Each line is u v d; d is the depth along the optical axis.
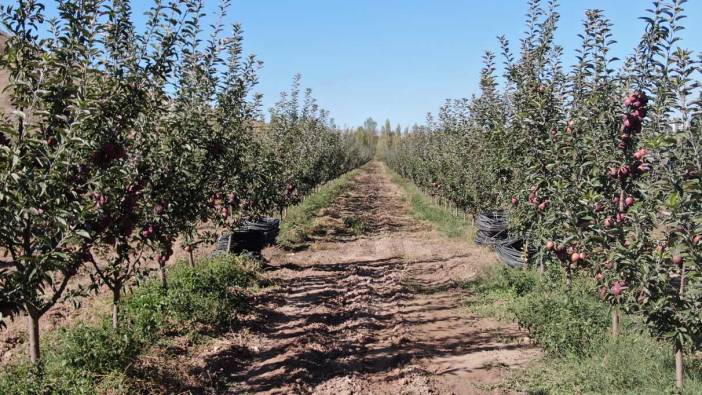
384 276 11.91
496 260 12.39
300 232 16.53
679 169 5.03
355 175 55.06
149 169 6.39
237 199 9.95
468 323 8.42
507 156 9.52
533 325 7.65
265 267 12.20
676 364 5.22
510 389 5.91
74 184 4.86
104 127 5.27
